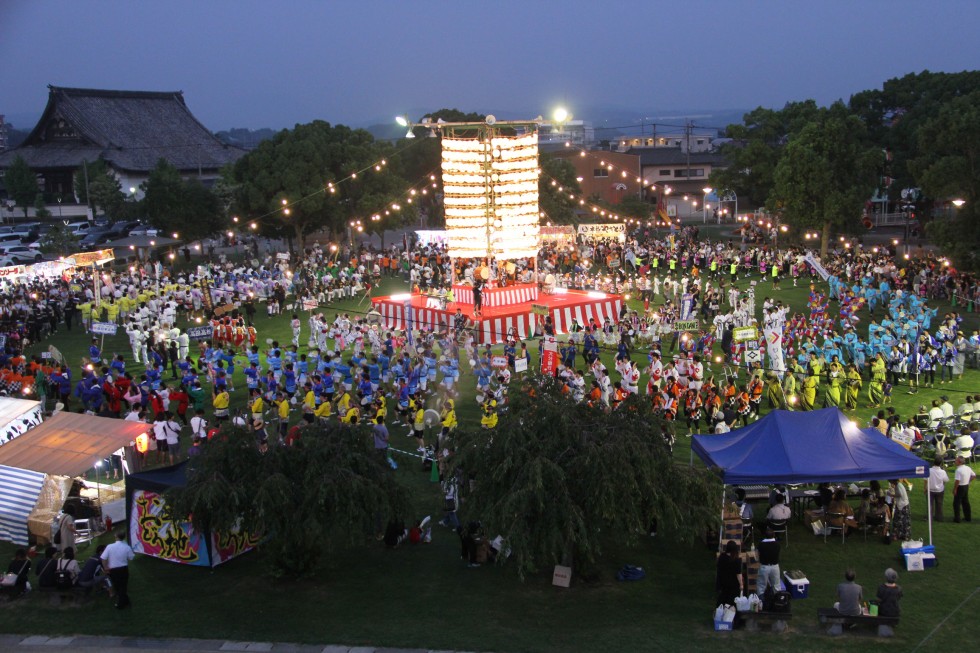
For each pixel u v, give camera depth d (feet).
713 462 68.03
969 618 57.16
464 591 62.23
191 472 62.90
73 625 58.49
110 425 78.28
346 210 217.56
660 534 70.64
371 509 60.64
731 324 124.06
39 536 70.23
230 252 254.88
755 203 238.07
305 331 148.36
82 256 161.58
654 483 59.36
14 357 113.91
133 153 323.57
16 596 62.49
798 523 72.74
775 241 221.05
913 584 62.03
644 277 165.89
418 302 145.89
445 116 293.64
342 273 180.14
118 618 59.26
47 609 60.85
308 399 93.20
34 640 56.75
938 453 80.12
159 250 224.74
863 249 200.85
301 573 63.93
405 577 64.54
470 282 148.66
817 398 106.32
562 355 118.21
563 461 59.52
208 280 163.43
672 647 54.24
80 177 308.40
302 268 181.47
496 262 150.92
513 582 63.46
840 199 184.44
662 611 59.00
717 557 64.13
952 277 159.22
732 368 118.73
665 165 334.24
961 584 61.87
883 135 241.96
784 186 191.01
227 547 67.15
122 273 186.70
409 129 137.39
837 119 189.98
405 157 280.10
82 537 70.90
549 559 65.57
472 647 54.70
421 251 203.41
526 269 171.32
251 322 157.07
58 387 106.22
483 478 61.31
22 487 71.10
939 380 113.39
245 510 61.21
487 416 84.84
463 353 127.95
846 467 65.67
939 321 146.10
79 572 62.80
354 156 214.69
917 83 239.71
